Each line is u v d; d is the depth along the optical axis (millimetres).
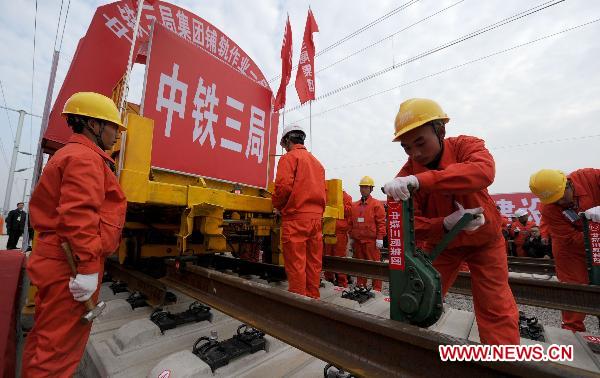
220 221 2973
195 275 2545
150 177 3217
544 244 7809
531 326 2633
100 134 1755
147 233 3855
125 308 2756
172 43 3449
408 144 1550
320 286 4078
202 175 3705
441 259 1887
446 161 1611
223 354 1851
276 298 1644
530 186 3035
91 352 2088
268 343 2074
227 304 2059
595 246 2596
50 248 1484
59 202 1477
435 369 1037
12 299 2152
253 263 4461
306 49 6723
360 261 3924
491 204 1679
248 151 4398
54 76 4711
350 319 1274
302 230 2938
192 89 3641
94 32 4273
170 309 2859
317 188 3062
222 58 4961
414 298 1214
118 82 4145
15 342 2170
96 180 1507
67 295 1487
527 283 2812
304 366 1915
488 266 1713
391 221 1357
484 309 1702
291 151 3217
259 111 4625
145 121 2566
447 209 1728
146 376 1726
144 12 4391
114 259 4406
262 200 3934
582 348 2303
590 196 3105
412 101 1528
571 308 2535
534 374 824
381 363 1179
